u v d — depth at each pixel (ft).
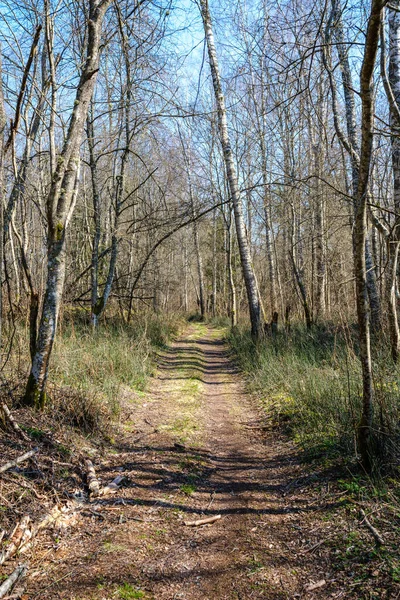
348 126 26.68
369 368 12.51
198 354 44.55
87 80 17.53
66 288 38.01
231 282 67.82
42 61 27.35
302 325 46.01
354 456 13.58
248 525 11.46
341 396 17.94
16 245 33.71
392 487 11.65
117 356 28.89
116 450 16.43
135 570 9.46
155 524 11.55
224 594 8.68
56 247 17.01
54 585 8.78
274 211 50.49
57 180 16.90
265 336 37.42
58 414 16.69
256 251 77.30
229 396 26.94
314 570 9.23
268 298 68.49
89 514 11.78
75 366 23.31
